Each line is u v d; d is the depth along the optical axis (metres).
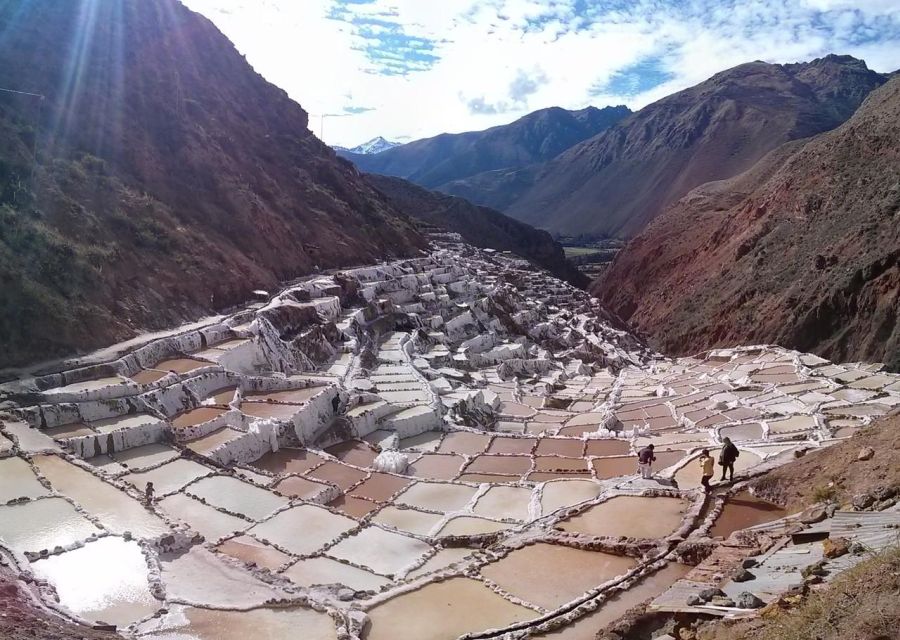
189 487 24.39
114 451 26.28
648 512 22.95
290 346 41.94
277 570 19.53
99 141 46.19
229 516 22.67
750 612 13.16
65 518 20.28
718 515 21.69
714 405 42.66
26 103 42.47
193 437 28.25
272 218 57.72
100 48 53.12
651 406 45.03
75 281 33.97
